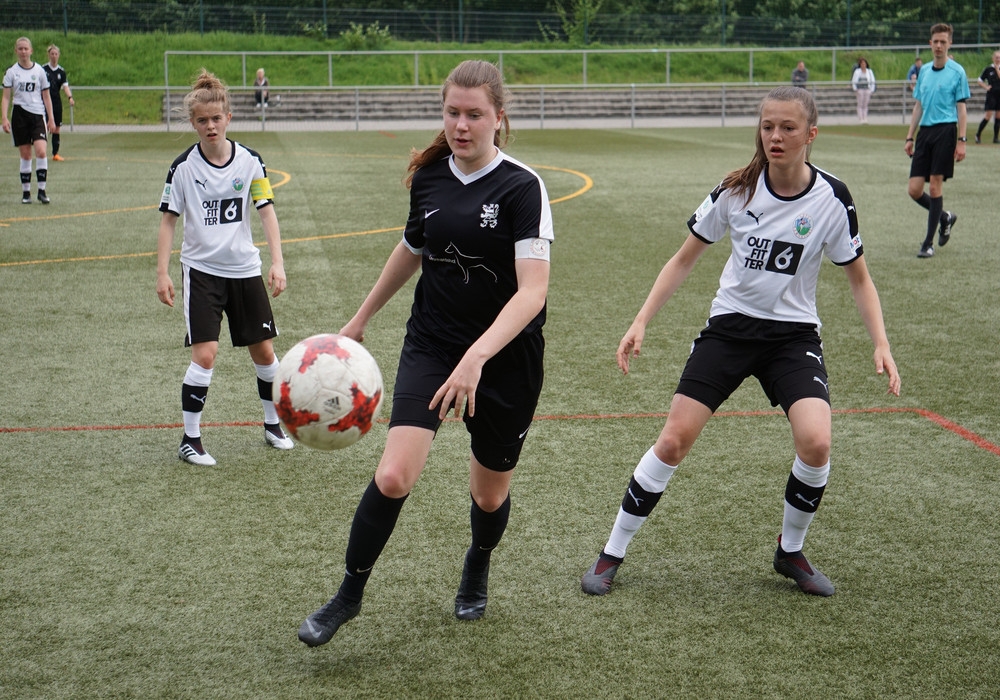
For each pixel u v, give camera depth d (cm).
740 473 438
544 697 275
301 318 697
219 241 450
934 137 870
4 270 850
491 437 298
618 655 296
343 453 462
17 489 416
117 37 3309
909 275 829
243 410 522
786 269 326
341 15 3528
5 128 1223
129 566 351
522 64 3450
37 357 606
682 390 332
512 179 281
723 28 3616
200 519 390
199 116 443
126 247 961
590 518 393
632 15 3619
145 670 288
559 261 895
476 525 311
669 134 2480
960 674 286
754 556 362
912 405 525
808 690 278
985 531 380
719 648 300
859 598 331
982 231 1027
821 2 3731
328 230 1057
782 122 313
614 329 673
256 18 3466
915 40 3678
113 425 495
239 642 303
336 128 2769
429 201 290
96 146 2086
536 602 329
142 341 644
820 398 320
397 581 342
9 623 312
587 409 520
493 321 294
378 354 616
